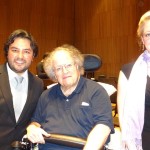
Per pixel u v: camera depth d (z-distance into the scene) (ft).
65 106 6.43
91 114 6.21
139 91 6.17
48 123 6.46
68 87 6.48
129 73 6.56
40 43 29.14
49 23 29.63
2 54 26.86
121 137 6.66
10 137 6.97
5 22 27.20
